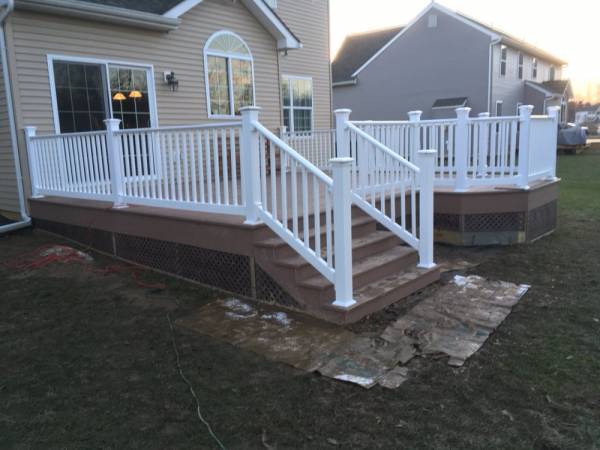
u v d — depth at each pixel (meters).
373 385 3.12
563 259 5.91
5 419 2.83
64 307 4.59
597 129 46.44
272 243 4.46
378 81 25.41
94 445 2.59
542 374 3.24
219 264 4.93
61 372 3.38
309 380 3.21
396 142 6.83
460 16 22.56
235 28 10.21
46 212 7.23
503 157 6.77
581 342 3.69
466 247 6.66
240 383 3.20
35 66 7.37
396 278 4.80
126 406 2.95
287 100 12.16
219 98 10.02
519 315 4.24
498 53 22.83
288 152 4.18
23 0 6.84
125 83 8.51
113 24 8.19
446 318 4.16
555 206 7.54
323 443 2.59
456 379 3.20
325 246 5.00
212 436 2.65
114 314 4.41
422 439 2.61
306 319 4.19
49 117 7.59
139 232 5.70
